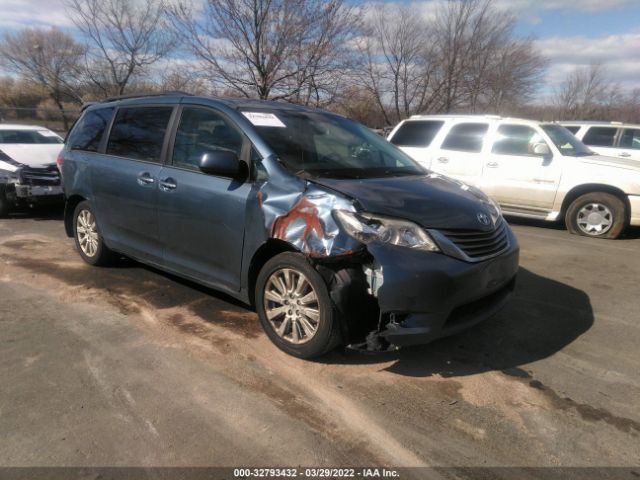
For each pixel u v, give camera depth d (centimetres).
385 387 320
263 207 351
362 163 411
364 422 284
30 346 366
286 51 1178
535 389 322
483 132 884
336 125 458
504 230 384
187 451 257
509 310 455
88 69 1645
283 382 323
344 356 357
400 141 984
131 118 491
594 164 783
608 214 778
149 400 301
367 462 253
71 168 546
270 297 360
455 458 257
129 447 259
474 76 1877
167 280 515
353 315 317
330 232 316
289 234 333
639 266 616
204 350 363
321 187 338
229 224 375
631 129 1171
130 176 462
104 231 515
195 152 415
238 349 365
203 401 301
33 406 293
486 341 389
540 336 402
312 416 288
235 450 259
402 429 279
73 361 346
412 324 312
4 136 993
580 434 277
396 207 325
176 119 440
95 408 292
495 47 1934
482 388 322
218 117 407
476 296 332
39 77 2048
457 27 1814
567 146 843
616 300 489
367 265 314
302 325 344
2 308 438
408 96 1866
